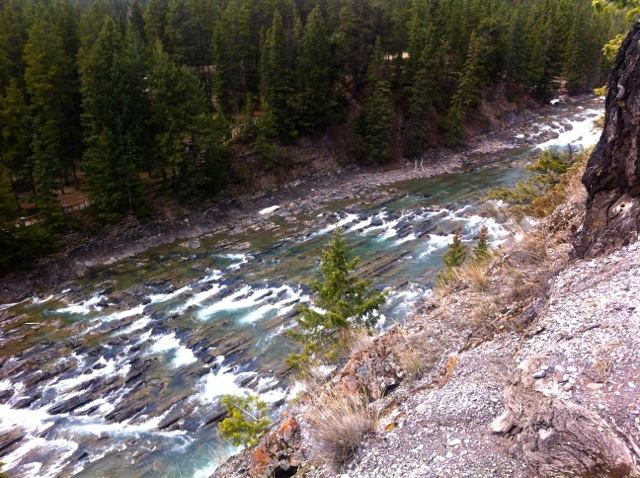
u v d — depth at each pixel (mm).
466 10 77188
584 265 7203
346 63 62469
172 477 20188
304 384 10992
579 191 11289
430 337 8219
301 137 61312
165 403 24250
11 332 31297
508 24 79750
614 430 4008
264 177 55688
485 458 4723
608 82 8047
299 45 61688
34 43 46219
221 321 31141
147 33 63219
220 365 26734
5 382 26328
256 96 67625
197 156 51625
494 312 8445
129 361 27672
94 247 42750
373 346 8531
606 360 4902
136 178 45625
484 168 61250
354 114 66062
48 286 38188
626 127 7500
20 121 44344
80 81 50062
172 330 30312
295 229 46594
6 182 39156
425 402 6293
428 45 61750
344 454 5863
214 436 22078
